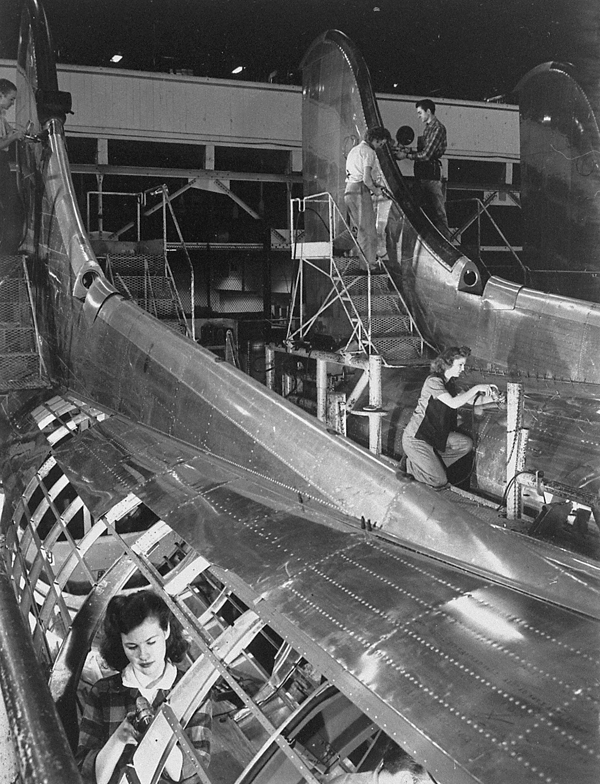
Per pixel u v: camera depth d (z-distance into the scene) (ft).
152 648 13.15
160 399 20.44
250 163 44.93
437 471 22.06
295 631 9.82
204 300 43.78
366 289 32.17
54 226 28.27
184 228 45.44
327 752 9.23
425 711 7.72
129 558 13.69
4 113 32.60
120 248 32.78
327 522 13.05
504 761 6.86
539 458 21.79
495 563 11.05
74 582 21.59
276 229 46.42
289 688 11.81
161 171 37.96
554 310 26.09
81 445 20.34
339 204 35.14
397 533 12.62
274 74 47.21
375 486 13.52
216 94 40.60
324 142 35.78
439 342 30.78
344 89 34.24
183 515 14.30
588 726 7.04
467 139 45.14
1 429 25.93
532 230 35.50
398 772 9.20
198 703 10.68
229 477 16.10
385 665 8.61
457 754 7.11
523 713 7.36
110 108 38.96
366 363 28.27
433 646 8.68
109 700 12.90
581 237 33.35
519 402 19.89
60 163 28.94
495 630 8.83
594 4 33.37
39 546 16.57
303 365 37.50
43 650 15.49
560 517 18.95
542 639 8.52
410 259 31.42
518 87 35.47
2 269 31.55
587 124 32.53
